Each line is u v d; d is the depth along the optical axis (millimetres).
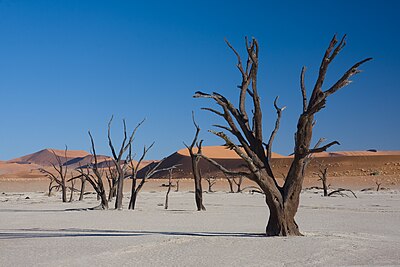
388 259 11195
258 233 17234
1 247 13391
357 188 75812
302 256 11531
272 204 15555
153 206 38375
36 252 12438
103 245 13469
